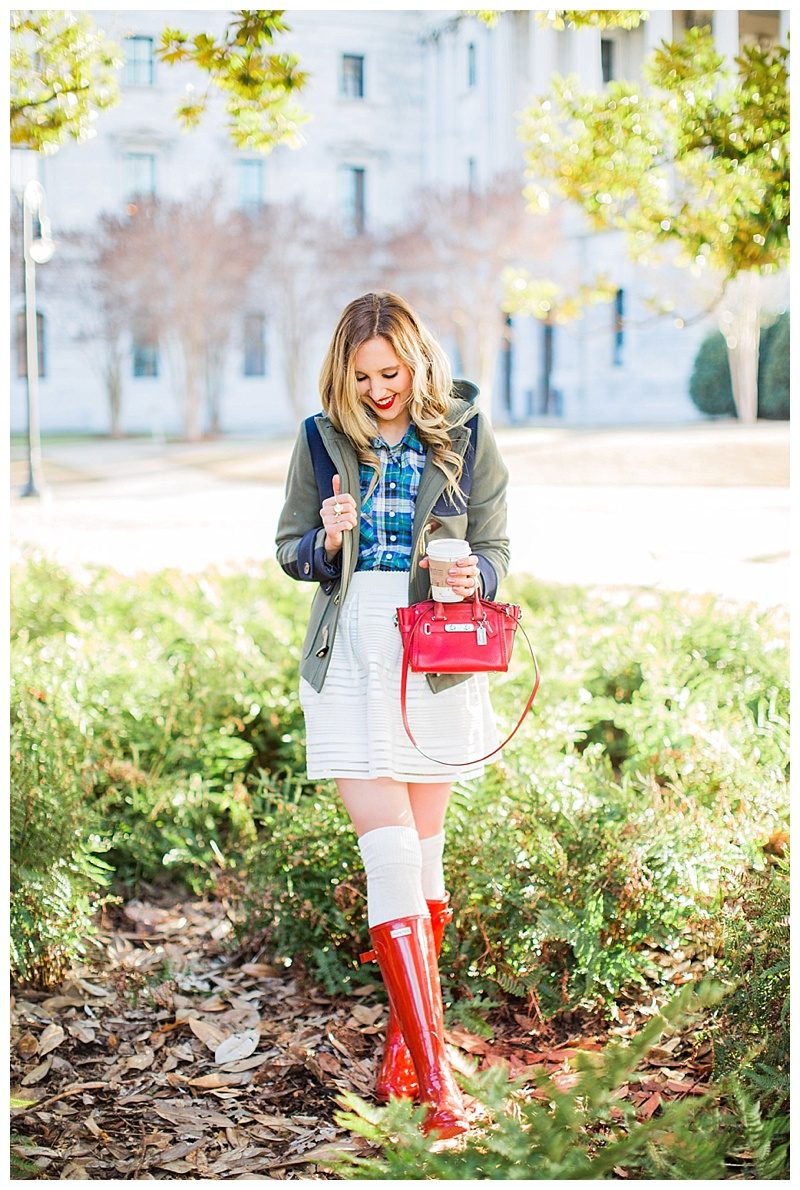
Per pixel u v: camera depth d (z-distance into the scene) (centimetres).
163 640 561
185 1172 258
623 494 1758
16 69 428
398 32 4812
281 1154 267
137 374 4409
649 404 3547
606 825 332
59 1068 303
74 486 2247
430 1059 258
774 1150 226
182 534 1459
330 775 277
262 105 434
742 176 441
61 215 4391
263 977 357
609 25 438
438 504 286
